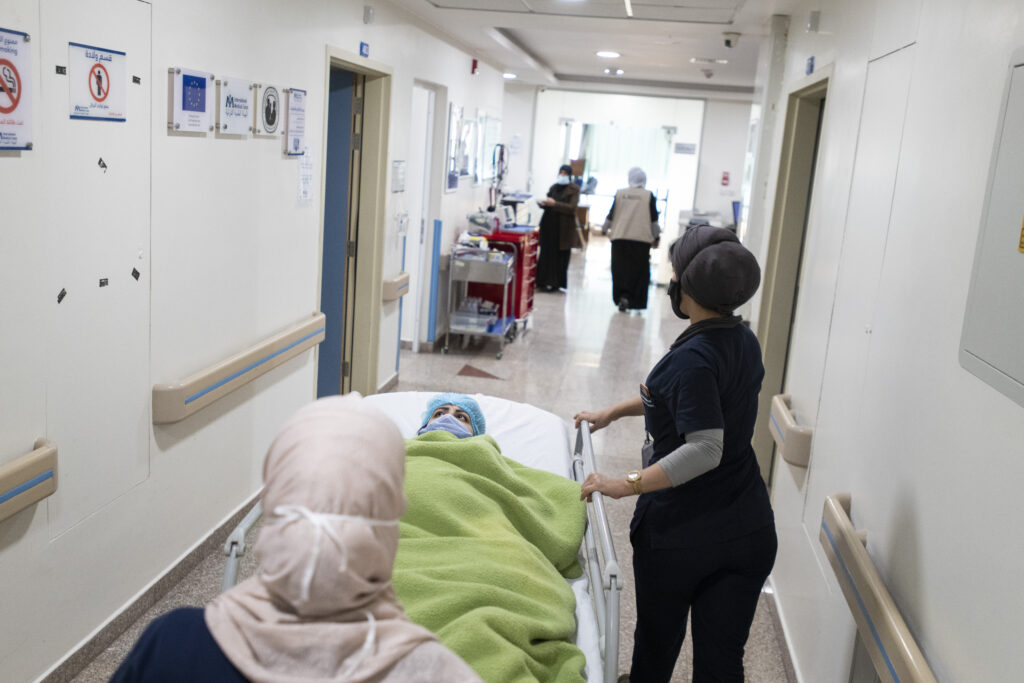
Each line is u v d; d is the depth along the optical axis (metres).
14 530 2.33
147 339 2.91
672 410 2.17
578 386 6.68
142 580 3.07
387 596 1.07
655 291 11.91
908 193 2.24
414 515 2.23
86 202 2.50
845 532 2.22
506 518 2.31
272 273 3.92
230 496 3.75
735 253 2.13
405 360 7.17
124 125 2.66
